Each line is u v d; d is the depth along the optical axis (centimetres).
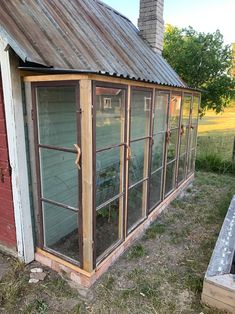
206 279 209
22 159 226
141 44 437
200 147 720
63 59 205
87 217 214
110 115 228
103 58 248
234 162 652
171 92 376
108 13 415
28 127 225
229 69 785
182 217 389
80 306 211
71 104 204
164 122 375
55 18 245
